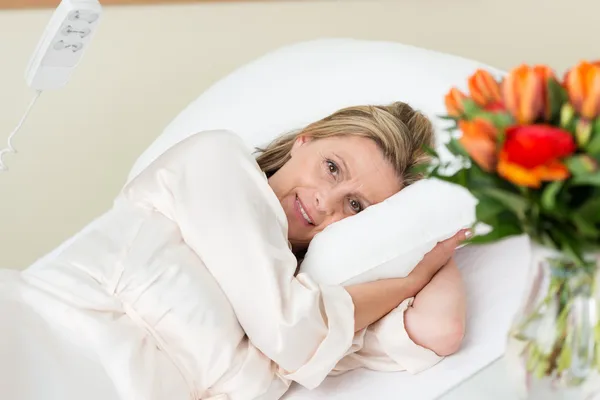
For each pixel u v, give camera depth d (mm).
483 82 913
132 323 1229
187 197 1292
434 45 2166
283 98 1633
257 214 1276
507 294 1331
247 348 1233
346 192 1430
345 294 1240
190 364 1210
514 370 953
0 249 1902
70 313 1219
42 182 1939
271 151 1550
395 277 1329
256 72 1709
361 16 2195
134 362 1173
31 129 1930
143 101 2049
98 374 1201
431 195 1345
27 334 1230
